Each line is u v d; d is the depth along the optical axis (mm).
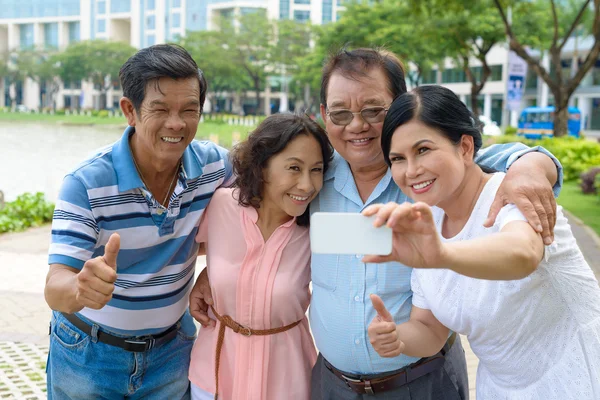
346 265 2400
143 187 2453
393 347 2031
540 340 1991
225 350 2594
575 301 1962
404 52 29688
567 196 13219
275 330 2545
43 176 17062
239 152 2520
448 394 2469
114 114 59938
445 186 1932
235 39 50594
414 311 2303
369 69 2379
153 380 2723
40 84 73188
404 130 1926
